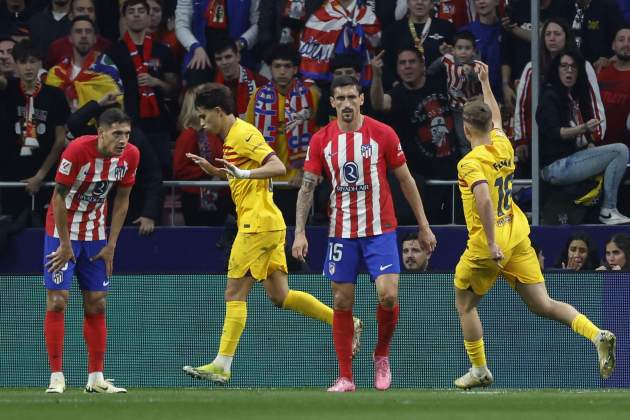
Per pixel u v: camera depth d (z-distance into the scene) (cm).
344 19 3509
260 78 3516
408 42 3488
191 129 3412
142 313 3061
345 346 2566
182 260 3325
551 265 3219
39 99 3381
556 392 2564
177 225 3466
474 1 3534
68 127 3319
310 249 3291
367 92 3488
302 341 3025
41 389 2988
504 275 2483
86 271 2508
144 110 3475
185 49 3544
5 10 3641
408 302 3011
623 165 3278
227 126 2538
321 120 3438
